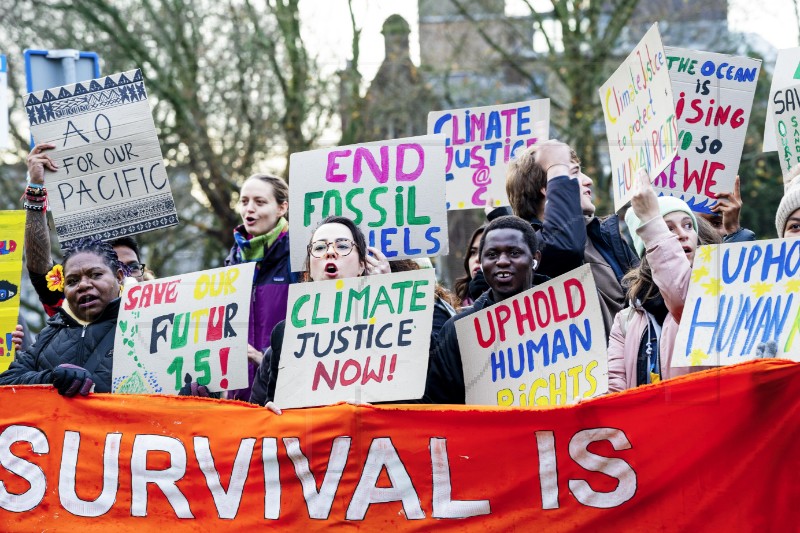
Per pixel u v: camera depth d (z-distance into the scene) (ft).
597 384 14.76
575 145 50.34
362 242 16.90
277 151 55.57
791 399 13.78
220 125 56.24
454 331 16.08
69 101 19.39
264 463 15.62
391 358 15.51
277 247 19.72
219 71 55.88
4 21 54.80
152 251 59.26
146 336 17.06
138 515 16.14
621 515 14.38
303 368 15.75
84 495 16.33
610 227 18.86
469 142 21.13
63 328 18.02
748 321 14.16
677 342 14.35
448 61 56.34
